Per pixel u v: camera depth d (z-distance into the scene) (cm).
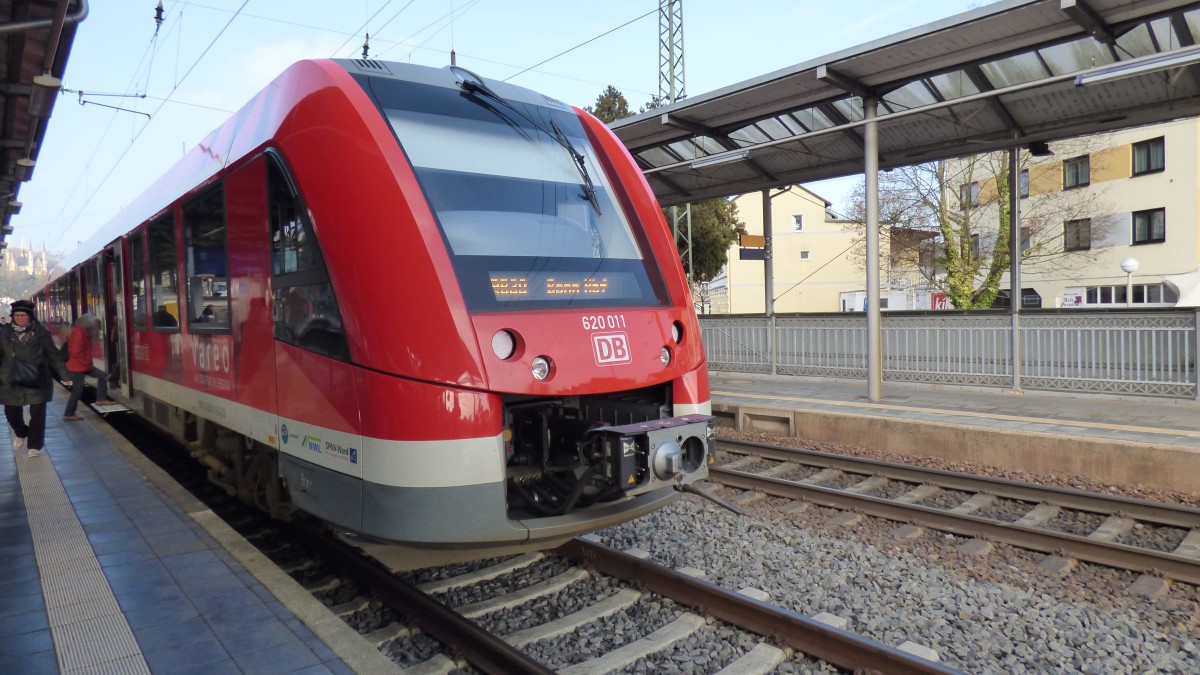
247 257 518
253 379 515
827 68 913
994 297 2509
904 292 3812
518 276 434
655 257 513
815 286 4222
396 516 392
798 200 4234
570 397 476
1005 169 2434
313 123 445
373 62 476
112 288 1003
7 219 1784
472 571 532
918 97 1040
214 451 668
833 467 849
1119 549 550
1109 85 921
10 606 403
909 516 662
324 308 429
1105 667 401
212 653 351
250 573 449
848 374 1302
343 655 351
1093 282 2980
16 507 597
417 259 404
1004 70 936
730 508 462
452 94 488
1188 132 2688
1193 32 838
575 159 520
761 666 391
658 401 491
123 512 581
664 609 464
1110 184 2903
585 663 398
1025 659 409
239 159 529
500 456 401
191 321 646
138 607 402
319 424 436
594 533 605
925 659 375
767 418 1049
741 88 983
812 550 573
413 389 390
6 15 680
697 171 1306
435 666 394
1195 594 510
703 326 1561
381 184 415
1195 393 945
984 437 836
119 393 975
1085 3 743
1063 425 851
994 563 567
